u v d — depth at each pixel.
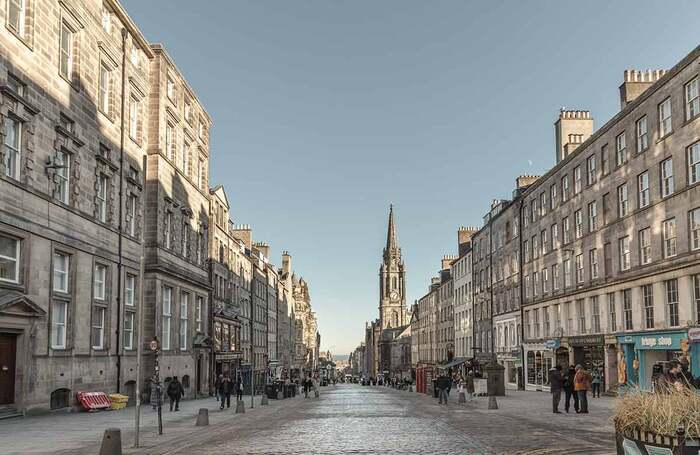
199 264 49.38
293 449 15.84
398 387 84.69
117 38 35.62
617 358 38.41
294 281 138.88
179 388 30.95
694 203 30.48
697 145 30.61
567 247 46.84
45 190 26.97
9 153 24.78
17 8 25.67
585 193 43.78
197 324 48.44
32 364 25.62
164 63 42.06
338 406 35.59
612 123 39.44
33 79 26.12
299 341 137.00
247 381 59.94
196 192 49.34
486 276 69.44
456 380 67.69
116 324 33.97
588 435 17.98
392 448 15.77
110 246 33.56
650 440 8.18
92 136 31.83
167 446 16.77
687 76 31.17
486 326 68.81
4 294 23.66
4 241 24.31
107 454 12.92
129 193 36.78
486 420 23.70
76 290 29.50
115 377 33.69
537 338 53.09
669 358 33.50
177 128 44.88
